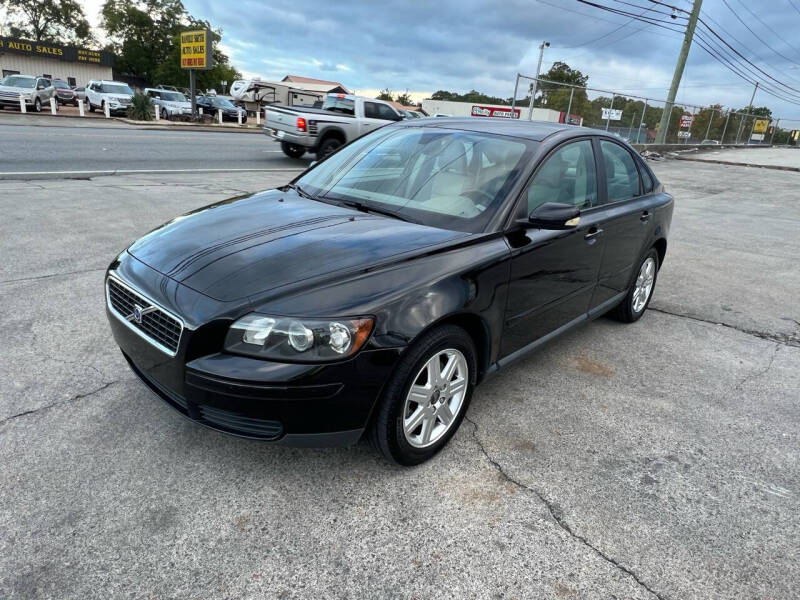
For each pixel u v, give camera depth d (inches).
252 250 100.3
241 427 89.0
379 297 89.9
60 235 236.4
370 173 136.9
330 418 88.0
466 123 147.9
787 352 169.8
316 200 132.1
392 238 105.0
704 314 199.9
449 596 77.8
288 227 110.7
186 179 410.3
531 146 129.0
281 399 84.7
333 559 82.7
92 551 81.2
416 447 102.0
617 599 79.0
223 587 76.9
